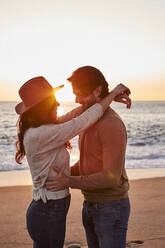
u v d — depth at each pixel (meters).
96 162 2.48
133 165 14.30
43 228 2.42
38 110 2.37
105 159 2.35
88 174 2.53
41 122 2.38
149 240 4.26
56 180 2.36
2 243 4.27
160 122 49.16
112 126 2.37
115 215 2.47
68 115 2.96
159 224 5.02
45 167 2.38
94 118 2.36
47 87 2.40
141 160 16.45
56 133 2.32
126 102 2.63
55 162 2.40
